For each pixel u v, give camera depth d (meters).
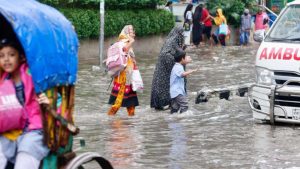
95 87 32.97
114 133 21.80
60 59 10.88
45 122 10.63
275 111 22.64
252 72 41.00
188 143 20.30
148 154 18.72
